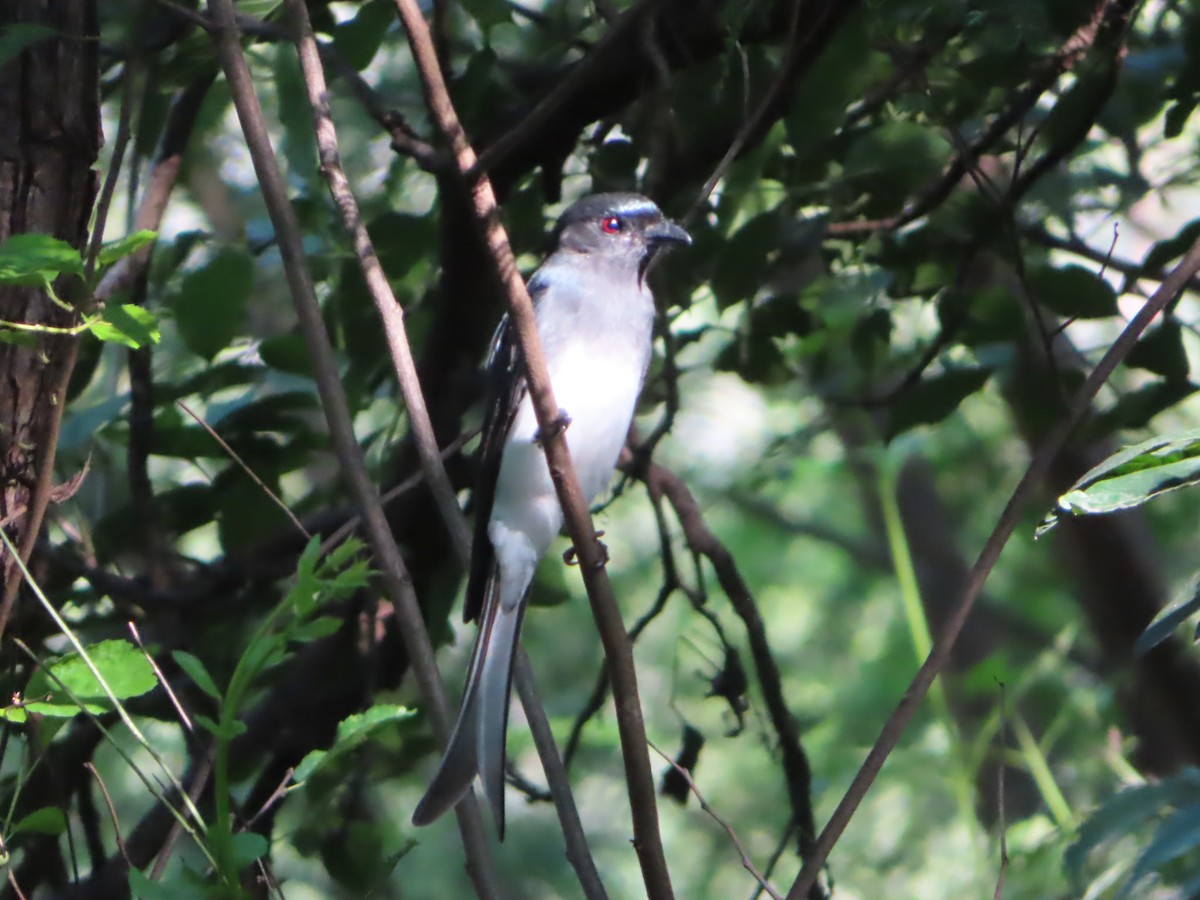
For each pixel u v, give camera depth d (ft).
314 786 30.53
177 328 26.84
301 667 30.66
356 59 27.61
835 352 35.68
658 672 55.21
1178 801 20.74
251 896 16.24
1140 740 40.52
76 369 29.01
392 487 30.48
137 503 28.60
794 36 25.14
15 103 20.18
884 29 27.09
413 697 34.24
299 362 28.09
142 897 15.05
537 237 32.27
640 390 29.25
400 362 20.71
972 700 40.75
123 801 41.01
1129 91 30.14
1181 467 15.48
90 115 20.98
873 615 55.06
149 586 28.89
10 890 22.02
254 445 28.73
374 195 32.60
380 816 40.16
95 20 21.31
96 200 22.08
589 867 18.21
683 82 28.84
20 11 20.44
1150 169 34.86
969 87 28.66
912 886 39.63
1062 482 39.93
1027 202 32.86
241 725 15.40
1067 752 39.83
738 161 29.66
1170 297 18.43
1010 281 35.70
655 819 17.30
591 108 29.14
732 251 28.58
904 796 41.09
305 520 29.58
